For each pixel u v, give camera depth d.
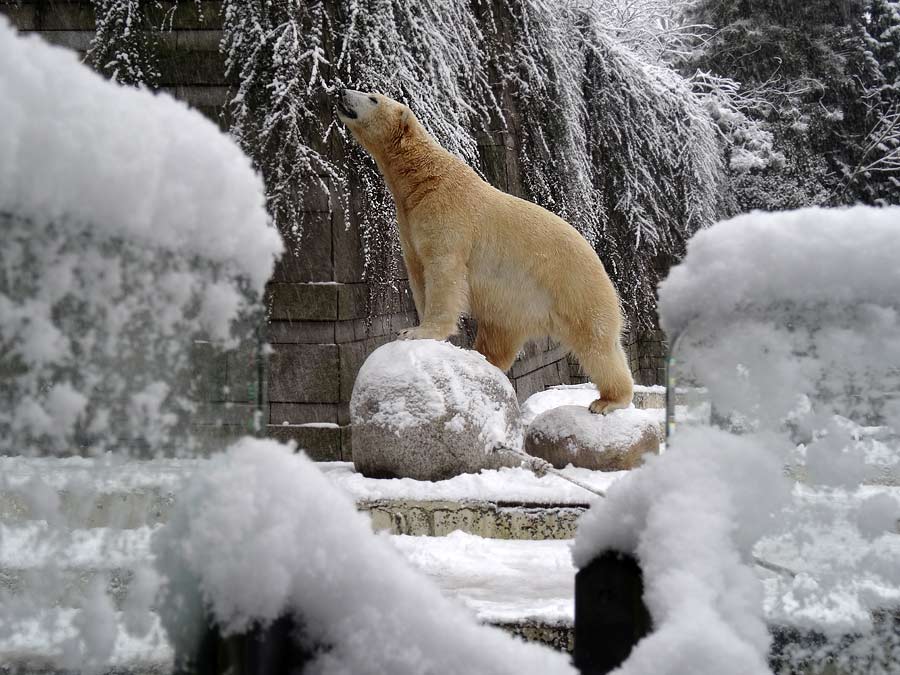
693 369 1.60
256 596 1.21
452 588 3.65
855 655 1.53
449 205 6.29
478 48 9.59
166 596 1.21
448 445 5.34
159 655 1.19
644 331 13.87
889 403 1.56
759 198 22.56
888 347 1.55
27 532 1.10
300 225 7.30
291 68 7.29
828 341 1.57
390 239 7.70
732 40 24.03
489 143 9.63
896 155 23.91
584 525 1.63
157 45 7.54
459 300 6.28
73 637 1.13
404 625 1.28
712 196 14.89
